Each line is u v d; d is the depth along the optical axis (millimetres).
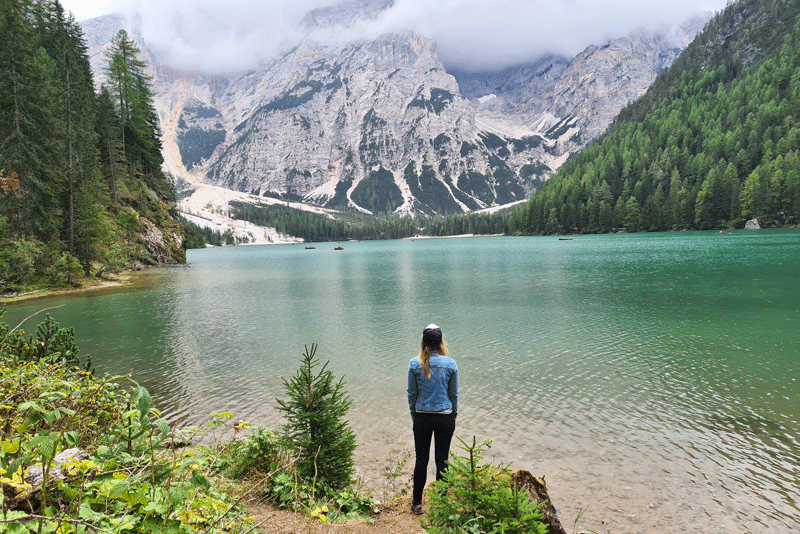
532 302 29375
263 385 14039
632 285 35281
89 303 33469
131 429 3701
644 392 12383
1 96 42094
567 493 7664
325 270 68500
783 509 7074
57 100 53281
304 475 5730
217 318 26953
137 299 35938
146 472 3049
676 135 185000
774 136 152625
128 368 16156
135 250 70938
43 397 3850
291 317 27047
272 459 6016
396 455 9289
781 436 9484
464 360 16391
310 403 6047
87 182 55906
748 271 40938
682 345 17109
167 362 16938
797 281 33688
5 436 3418
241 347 19375
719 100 194625
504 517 3486
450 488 3734
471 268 60250
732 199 137000
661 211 153250
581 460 8820
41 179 44812
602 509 7176
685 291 30938
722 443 9297
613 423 10477
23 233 43031
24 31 45312
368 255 116188
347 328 23344
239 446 6102
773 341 17203
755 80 195875
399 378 14539
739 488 7691
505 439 9859
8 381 4391
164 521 2607
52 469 2783
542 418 10930
